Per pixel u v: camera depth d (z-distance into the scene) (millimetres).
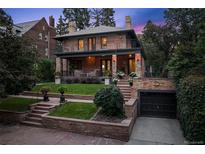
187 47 9773
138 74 17422
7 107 10484
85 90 13695
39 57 10891
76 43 22016
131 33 20250
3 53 8398
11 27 9328
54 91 14172
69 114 8648
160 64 30703
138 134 7844
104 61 21375
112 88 8531
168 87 11500
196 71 8305
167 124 9664
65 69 22547
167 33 29391
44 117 8555
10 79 8125
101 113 8469
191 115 6242
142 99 12148
